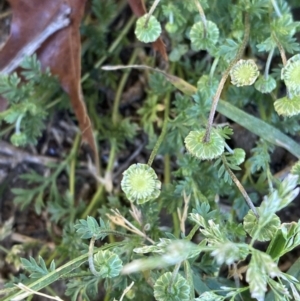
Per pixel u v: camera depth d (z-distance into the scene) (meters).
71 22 0.18
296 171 0.13
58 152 0.21
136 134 0.20
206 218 0.14
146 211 0.16
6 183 0.20
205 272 0.16
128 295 0.15
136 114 0.21
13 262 0.19
